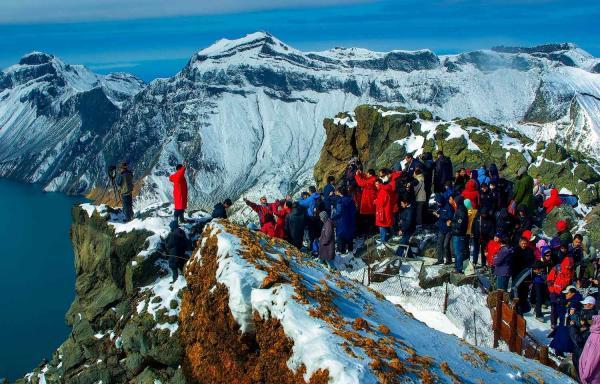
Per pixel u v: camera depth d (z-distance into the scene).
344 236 24.19
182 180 21.48
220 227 14.74
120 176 23.39
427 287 21.28
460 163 33.97
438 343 13.15
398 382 9.93
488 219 21.64
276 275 12.19
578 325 16.31
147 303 17.94
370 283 22.03
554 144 32.44
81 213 23.86
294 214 22.95
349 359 9.98
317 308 11.56
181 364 14.84
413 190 24.48
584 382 14.93
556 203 27.67
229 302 12.25
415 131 37.16
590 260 22.02
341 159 41.97
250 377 11.83
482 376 12.32
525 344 17.16
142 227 20.91
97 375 18.72
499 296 18.39
